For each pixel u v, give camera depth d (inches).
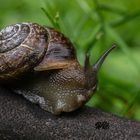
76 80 8.4
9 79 8.5
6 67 8.4
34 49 8.4
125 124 8.1
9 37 8.5
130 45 13.7
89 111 8.4
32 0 13.8
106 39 11.8
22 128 8.2
